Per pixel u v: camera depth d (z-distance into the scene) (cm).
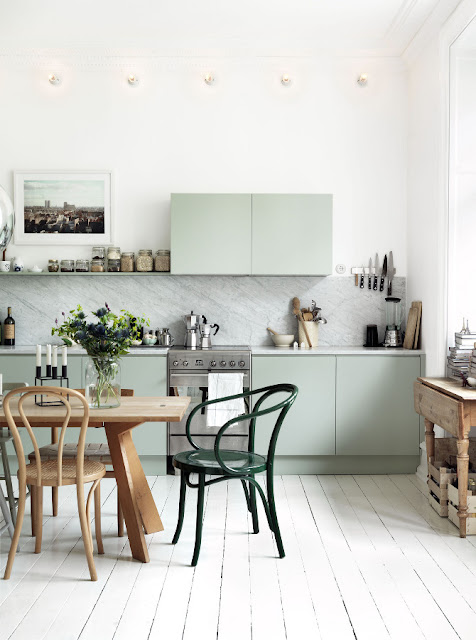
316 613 263
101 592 282
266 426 477
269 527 365
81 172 527
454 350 425
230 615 261
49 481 298
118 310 532
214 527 368
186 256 496
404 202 532
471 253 441
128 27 477
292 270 497
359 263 534
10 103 529
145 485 355
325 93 530
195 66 528
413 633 247
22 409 296
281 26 475
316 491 440
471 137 439
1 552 328
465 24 402
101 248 525
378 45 505
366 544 340
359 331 534
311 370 478
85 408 295
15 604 270
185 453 347
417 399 431
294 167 532
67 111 529
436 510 396
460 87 438
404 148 531
